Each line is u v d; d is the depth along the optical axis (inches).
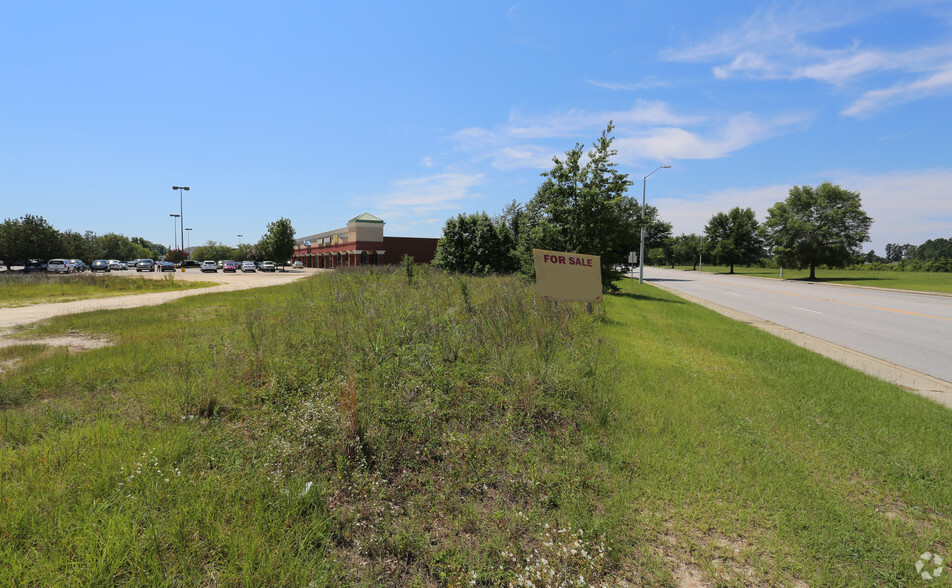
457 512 141.6
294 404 211.6
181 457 157.0
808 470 171.3
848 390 273.7
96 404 209.8
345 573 109.3
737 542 129.5
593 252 776.3
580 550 120.0
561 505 143.4
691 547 126.5
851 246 1983.3
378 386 220.1
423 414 196.4
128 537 110.0
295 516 127.6
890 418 228.4
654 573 115.7
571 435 193.0
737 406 237.6
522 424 201.3
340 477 152.7
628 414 213.5
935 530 136.0
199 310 553.0
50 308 625.3
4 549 106.0
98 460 147.6
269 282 1264.8
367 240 2305.6
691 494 151.6
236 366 258.2
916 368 366.9
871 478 168.9
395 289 537.3
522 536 130.9
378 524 131.3
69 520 117.5
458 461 169.3
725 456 177.6
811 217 2037.4
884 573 117.6
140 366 271.3
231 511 126.1
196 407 203.2
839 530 134.6
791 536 131.6
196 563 107.8
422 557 120.1
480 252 1247.5
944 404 265.0
